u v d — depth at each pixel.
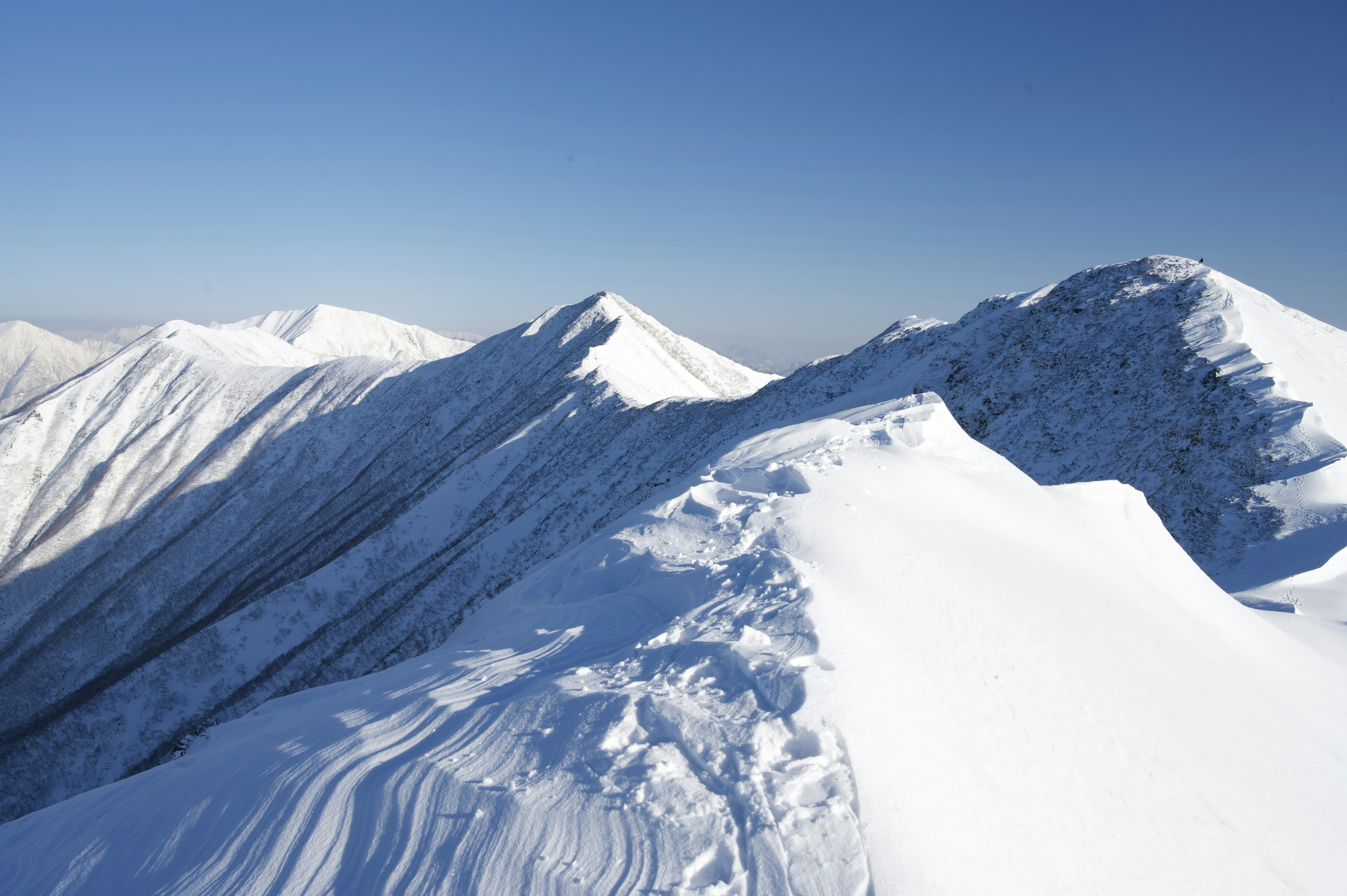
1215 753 8.96
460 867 4.52
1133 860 6.31
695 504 12.78
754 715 5.43
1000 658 8.29
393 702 7.20
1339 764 10.61
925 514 12.42
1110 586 12.66
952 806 5.06
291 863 4.93
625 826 4.58
